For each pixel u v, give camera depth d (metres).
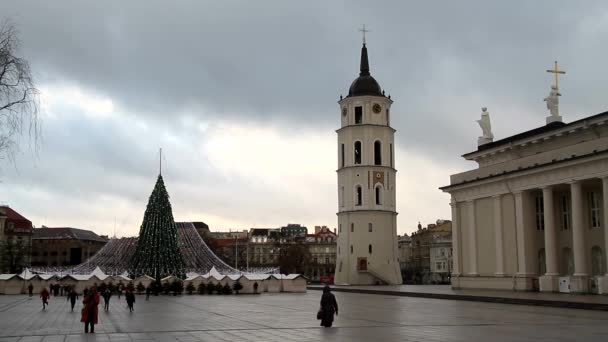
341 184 105.00
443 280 154.38
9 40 25.83
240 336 22.95
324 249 195.88
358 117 105.19
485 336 21.69
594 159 46.62
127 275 74.56
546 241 52.12
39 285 73.56
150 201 73.50
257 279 73.56
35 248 174.00
